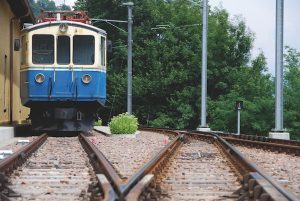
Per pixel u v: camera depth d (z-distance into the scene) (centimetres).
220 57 5844
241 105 2922
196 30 6047
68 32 2333
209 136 2459
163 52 5891
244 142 2233
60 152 1612
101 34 2388
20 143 1908
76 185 958
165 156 1327
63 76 2325
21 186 941
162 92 5778
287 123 4728
